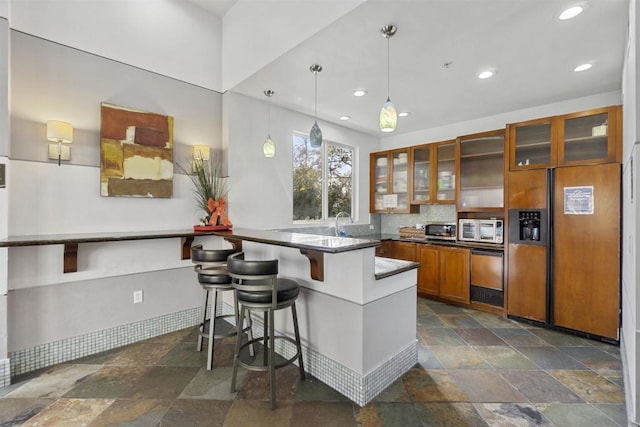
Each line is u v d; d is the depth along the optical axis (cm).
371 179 559
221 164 363
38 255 248
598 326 298
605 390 219
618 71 299
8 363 223
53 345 254
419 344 293
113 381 228
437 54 268
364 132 539
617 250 288
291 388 221
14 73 237
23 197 242
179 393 214
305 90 352
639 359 169
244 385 224
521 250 349
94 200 276
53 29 254
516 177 352
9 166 228
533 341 299
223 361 259
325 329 230
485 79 319
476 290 396
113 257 287
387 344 227
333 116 447
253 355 267
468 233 428
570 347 287
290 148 421
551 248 327
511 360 263
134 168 296
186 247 331
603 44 250
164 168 316
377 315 218
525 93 356
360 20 221
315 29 238
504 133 387
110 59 285
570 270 315
